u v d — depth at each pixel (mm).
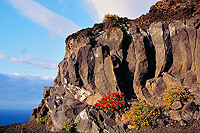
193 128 8719
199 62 12320
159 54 14195
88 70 15734
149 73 14406
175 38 13766
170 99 10922
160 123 9828
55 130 13180
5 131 13414
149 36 14977
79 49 16391
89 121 11727
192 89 11406
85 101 15312
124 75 15039
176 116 10062
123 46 15312
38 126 15211
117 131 10742
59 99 16359
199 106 10164
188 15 13984
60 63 19609
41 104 19578
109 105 12016
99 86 15109
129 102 12961
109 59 14453
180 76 13086
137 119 10195
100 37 17188
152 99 12383
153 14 16094
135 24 17141
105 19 18906
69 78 17438
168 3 16375
